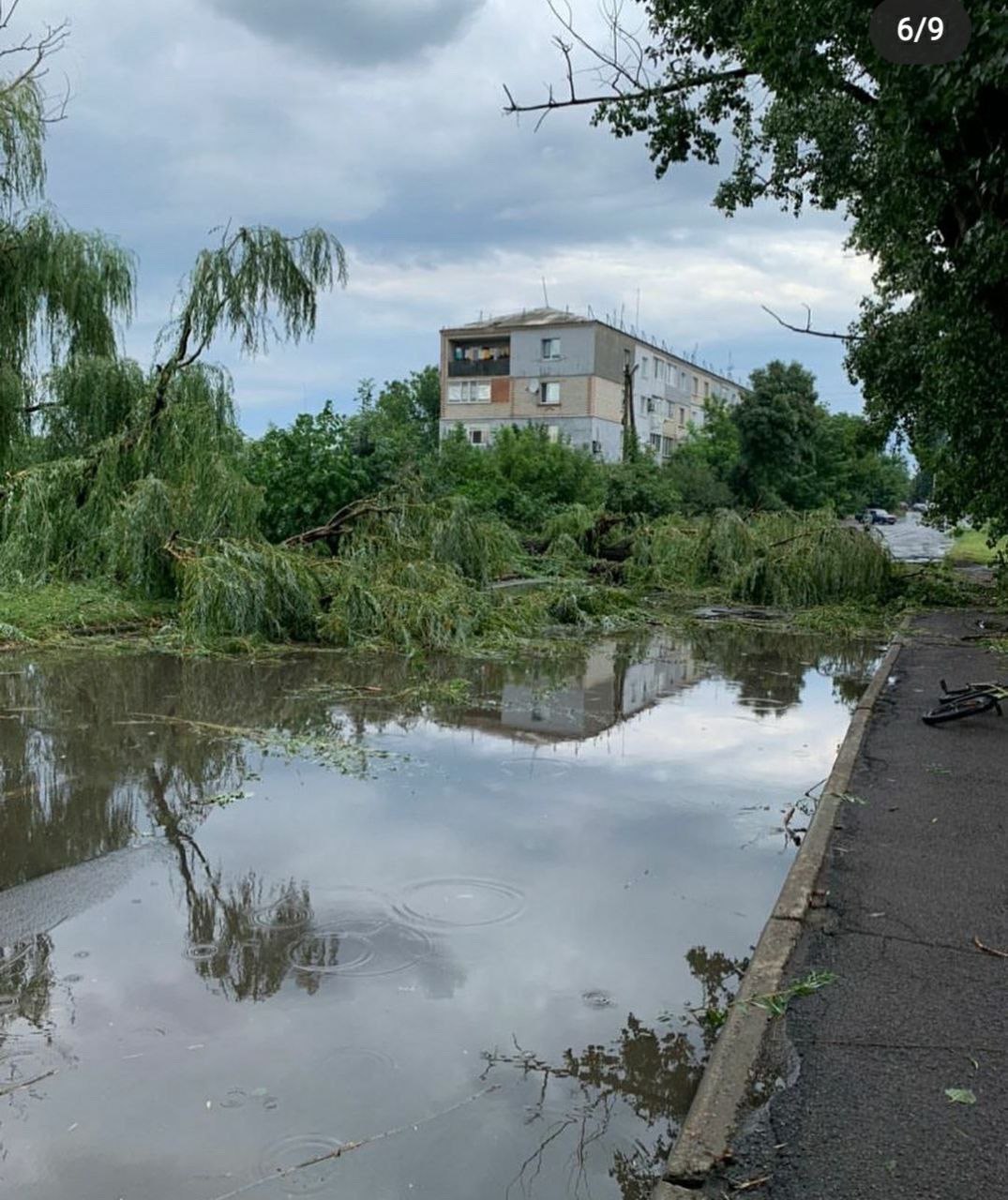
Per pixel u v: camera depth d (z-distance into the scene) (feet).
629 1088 10.74
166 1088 10.57
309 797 20.62
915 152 30.01
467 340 213.87
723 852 17.85
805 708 31.09
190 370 49.24
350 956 13.57
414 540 49.93
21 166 52.31
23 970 13.08
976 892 15.11
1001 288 32.45
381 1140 9.80
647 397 230.68
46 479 46.11
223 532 45.91
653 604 61.00
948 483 54.80
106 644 38.93
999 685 31.01
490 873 16.61
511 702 30.96
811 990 12.00
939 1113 9.59
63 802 19.93
